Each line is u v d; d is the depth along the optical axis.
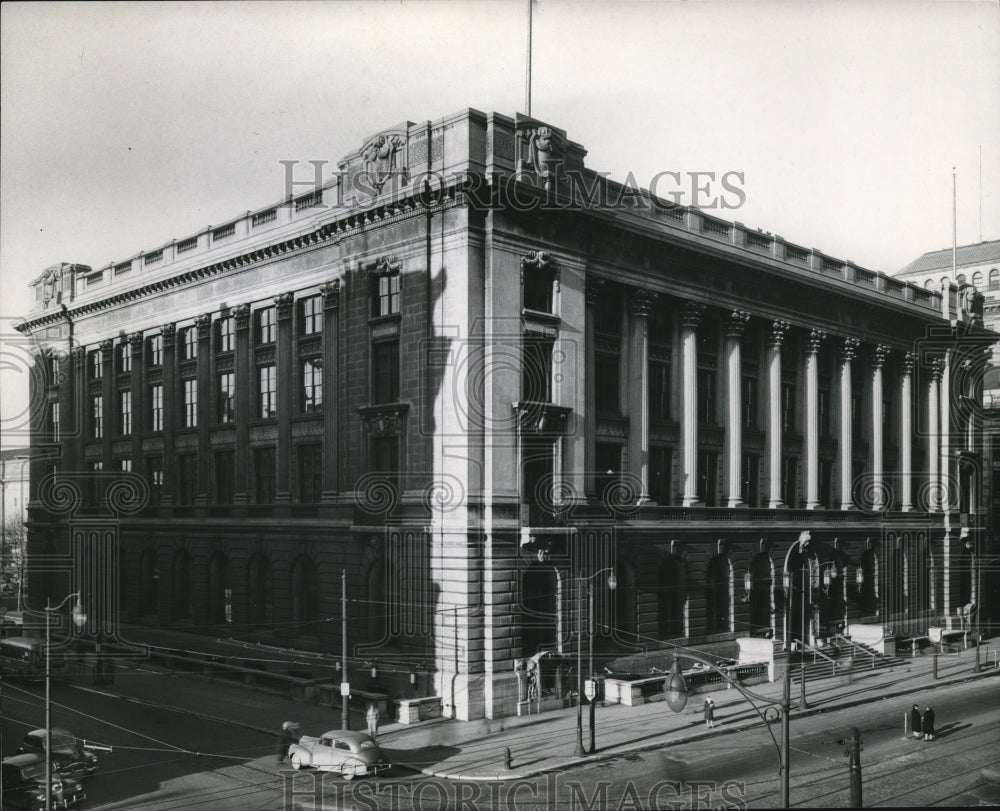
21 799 27.97
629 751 34.16
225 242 52.19
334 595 44.53
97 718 38.47
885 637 56.16
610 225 44.75
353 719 38.31
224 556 52.12
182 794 29.20
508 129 40.97
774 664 48.41
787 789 24.17
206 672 46.84
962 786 30.33
